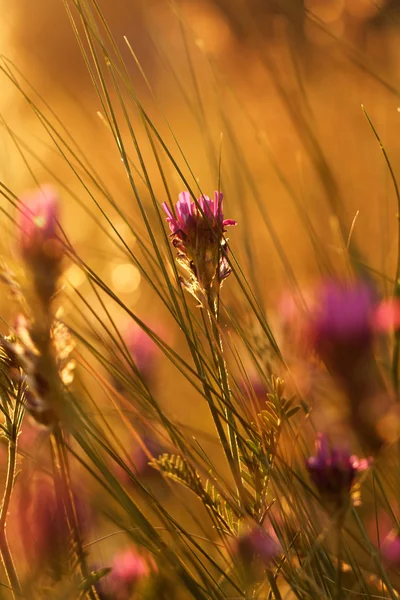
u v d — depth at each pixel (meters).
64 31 1.84
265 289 0.87
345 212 0.87
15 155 1.02
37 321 0.62
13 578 0.64
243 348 0.72
